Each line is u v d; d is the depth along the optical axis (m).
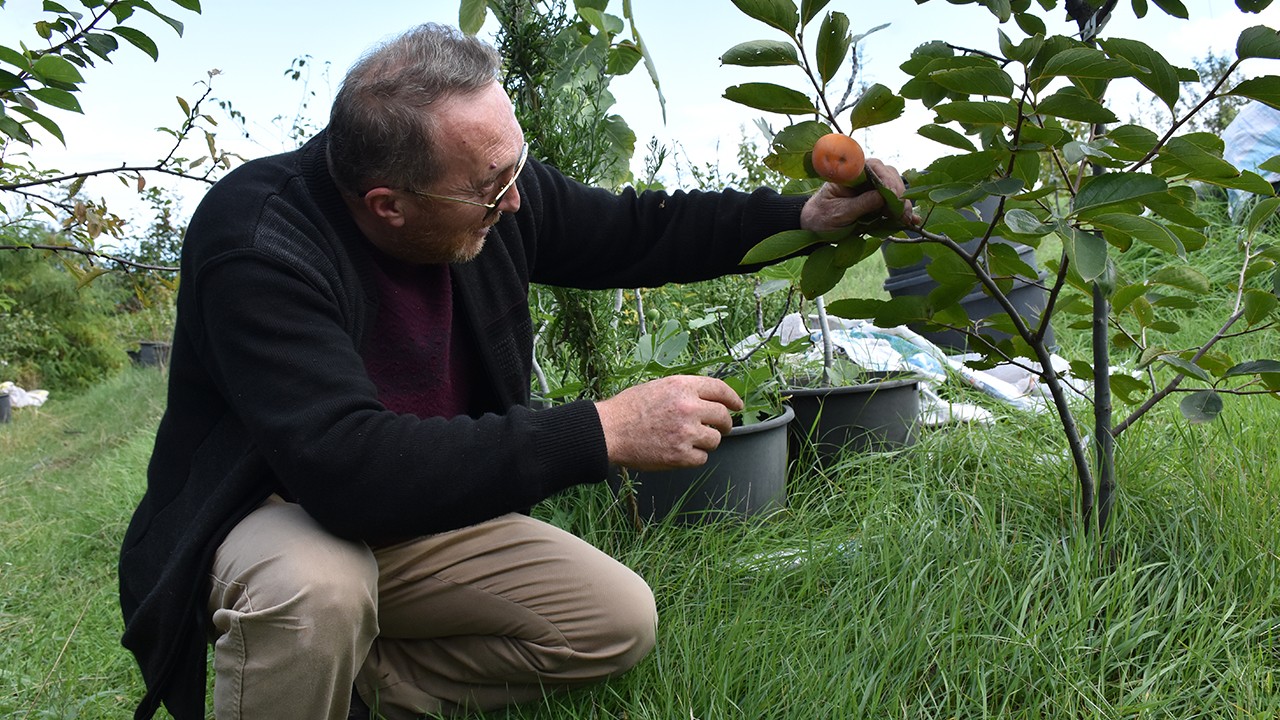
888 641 1.82
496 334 1.88
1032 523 2.21
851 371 3.10
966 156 1.39
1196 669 1.74
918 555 2.06
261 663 1.51
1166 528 2.12
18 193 2.09
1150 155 1.48
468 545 1.80
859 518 2.41
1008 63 1.48
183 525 1.65
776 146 1.51
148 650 1.64
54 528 3.39
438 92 1.54
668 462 1.54
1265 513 2.04
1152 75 1.39
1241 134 4.78
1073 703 1.67
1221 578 1.92
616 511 2.50
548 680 1.83
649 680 1.87
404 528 1.50
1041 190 1.49
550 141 2.32
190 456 1.70
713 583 2.14
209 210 1.60
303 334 1.52
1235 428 2.47
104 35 1.82
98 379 9.09
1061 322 4.27
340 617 1.52
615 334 2.60
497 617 1.80
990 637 1.78
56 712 1.94
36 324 8.85
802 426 2.85
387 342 1.74
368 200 1.60
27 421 6.98
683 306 3.76
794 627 1.94
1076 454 2.01
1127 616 1.80
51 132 1.79
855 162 1.40
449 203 1.61
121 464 4.32
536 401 2.79
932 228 1.71
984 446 2.59
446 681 1.89
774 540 2.35
